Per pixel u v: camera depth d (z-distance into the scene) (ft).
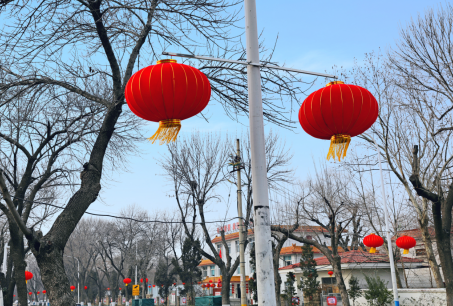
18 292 39.47
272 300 13.83
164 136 14.52
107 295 220.43
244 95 27.63
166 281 149.79
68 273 205.26
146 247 153.69
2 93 25.52
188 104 13.87
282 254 142.00
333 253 67.51
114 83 25.35
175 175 71.67
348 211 95.40
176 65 13.93
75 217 23.27
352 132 15.58
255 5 16.31
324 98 15.19
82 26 24.81
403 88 51.39
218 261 70.95
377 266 91.20
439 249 41.09
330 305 83.25
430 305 67.05
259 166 14.75
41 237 22.50
